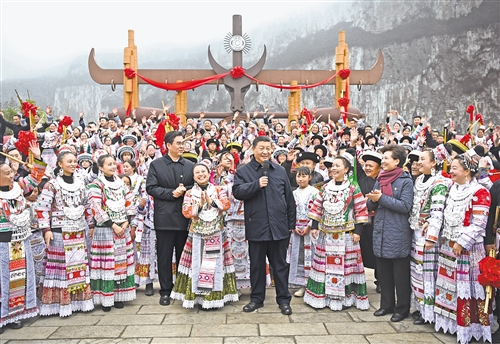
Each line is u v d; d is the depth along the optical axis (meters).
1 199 4.11
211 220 4.55
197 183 4.69
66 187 4.48
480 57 52.56
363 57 66.50
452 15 56.81
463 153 4.15
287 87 15.43
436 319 4.03
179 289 4.74
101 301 4.60
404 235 4.29
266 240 4.52
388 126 11.22
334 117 15.36
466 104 51.97
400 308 4.37
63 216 4.46
